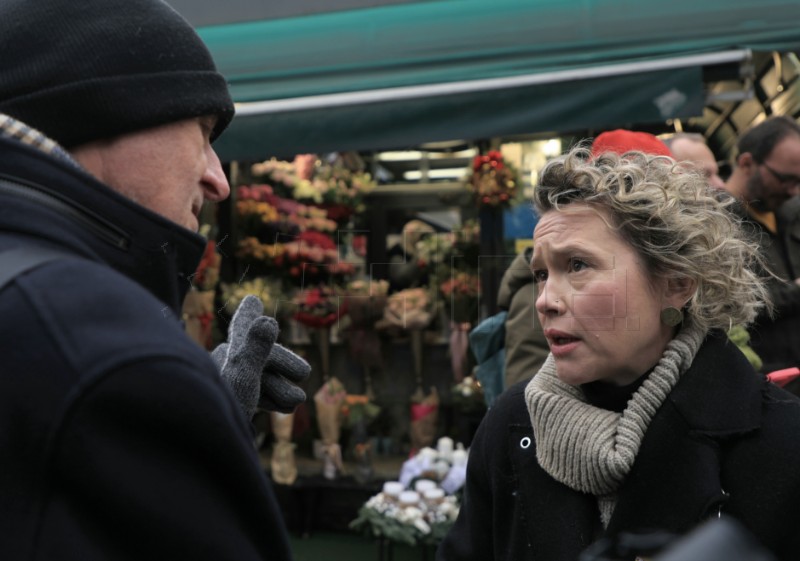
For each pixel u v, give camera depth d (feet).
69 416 1.77
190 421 1.85
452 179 13.42
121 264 2.24
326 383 12.66
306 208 12.67
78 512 1.79
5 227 2.09
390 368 12.16
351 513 13.64
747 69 10.50
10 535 1.76
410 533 10.64
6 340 1.86
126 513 1.77
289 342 12.10
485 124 10.85
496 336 8.04
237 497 1.96
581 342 3.50
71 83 2.26
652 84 10.41
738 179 9.20
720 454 3.42
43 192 2.16
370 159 13.62
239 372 3.13
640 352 3.54
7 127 2.19
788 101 12.32
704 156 9.36
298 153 11.36
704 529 1.38
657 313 3.53
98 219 2.21
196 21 12.08
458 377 11.64
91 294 1.94
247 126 11.51
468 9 11.30
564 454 3.55
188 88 2.42
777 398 3.55
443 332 10.76
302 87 11.66
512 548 3.81
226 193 2.77
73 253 2.11
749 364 3.68
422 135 11.03
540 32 11.03
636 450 3.43
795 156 8.70
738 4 10.54
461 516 4.36
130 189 2.39
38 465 1.77
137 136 2.37
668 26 10.68
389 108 11.10
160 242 2.30
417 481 11.46
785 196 8.93
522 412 3.97
